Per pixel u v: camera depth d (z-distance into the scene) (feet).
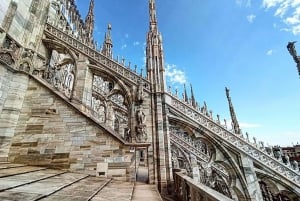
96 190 20.68
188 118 47.96
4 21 40.11
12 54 40.27
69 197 15.87
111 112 66.85
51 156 34.30
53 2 65.21
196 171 70.13
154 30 56.85
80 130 36.01
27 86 40.45
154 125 44.42
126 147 34.83
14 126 36.45
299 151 135.95
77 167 33.53
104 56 51.88
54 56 58.13
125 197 19.49
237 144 48.24
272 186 47.09
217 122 49.47
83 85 47.32
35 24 49.08
